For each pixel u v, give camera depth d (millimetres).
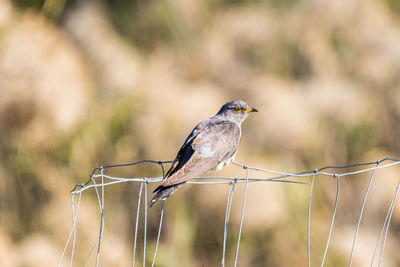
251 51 13867
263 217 11461
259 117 12477
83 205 11820
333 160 13344
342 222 13336
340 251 12242
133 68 12953
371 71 14195
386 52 14445
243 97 12945
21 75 11672
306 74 14078
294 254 11820
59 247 11328
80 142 12211
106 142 12406
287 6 14711
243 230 11656
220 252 11812
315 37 14070
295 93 13117
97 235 11445
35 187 12016
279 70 13891
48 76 11781
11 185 11906
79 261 11156
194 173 7559
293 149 12453
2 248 11102
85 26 13547
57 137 12000
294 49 14031
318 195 13094
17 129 11852
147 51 14438
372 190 13625
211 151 8008
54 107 11688
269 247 11781
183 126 11914
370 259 12438
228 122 8805
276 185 12016
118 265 11211
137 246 11930
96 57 13148
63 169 12219
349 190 13562
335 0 14383
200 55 13844
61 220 11531
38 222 11688
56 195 11961
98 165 12383
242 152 12211
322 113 13156
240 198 11648
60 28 14016
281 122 12227
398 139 14219
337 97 13172
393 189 13562
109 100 12711
